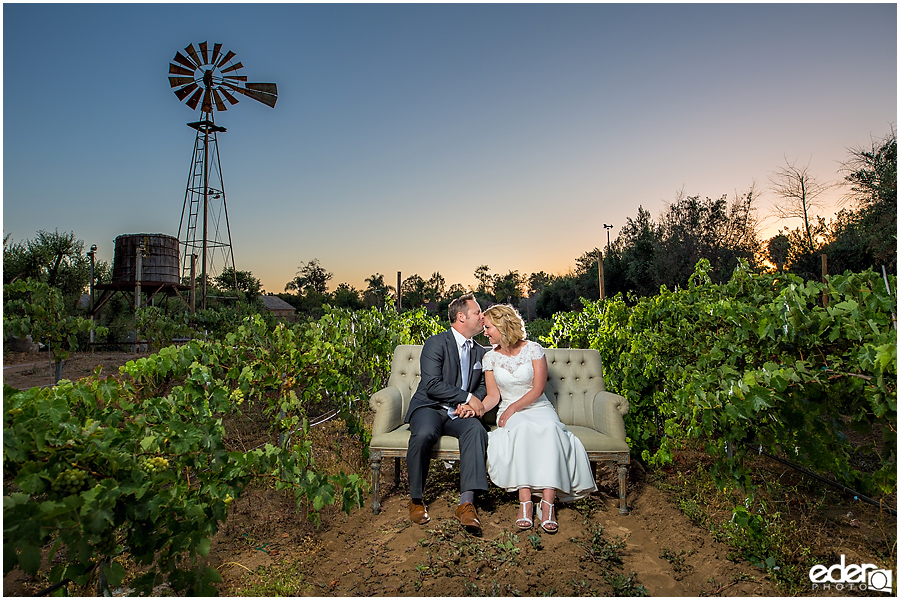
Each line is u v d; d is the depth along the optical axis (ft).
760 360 9.93
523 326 12.25
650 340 13.61
